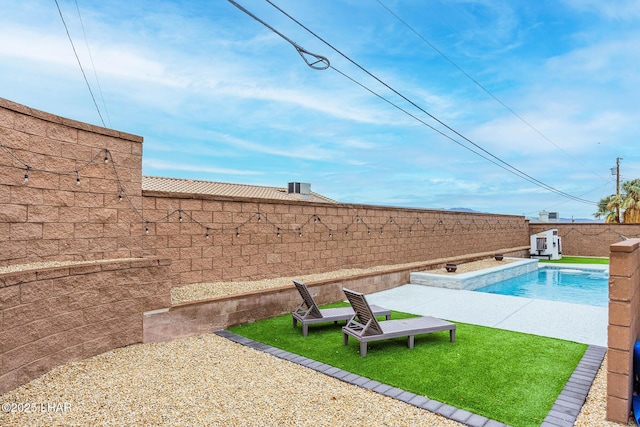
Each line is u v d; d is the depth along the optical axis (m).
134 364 5.77
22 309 4.81
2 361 4.53
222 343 6.93
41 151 6.19
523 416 4.21
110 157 7.41
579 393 4.78
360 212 13.95
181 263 8.81
